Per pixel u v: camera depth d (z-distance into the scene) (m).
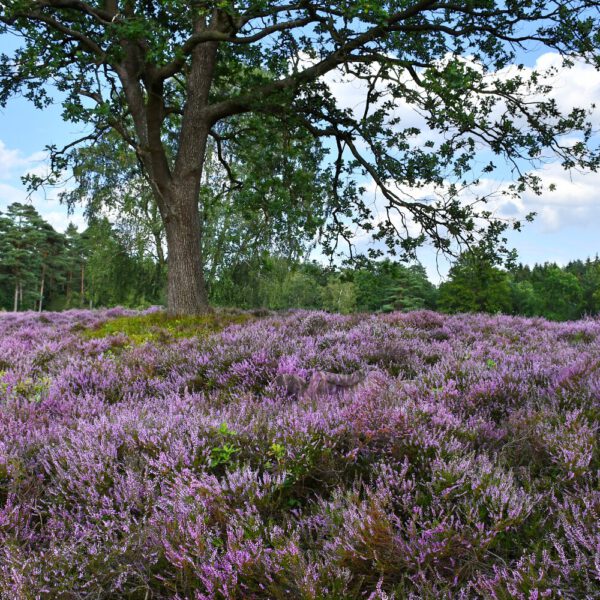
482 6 11.45
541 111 12.66
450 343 7.00
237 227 24.19
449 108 10.52
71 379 5.29
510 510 2.14
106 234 28.75
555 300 89.88
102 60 11.53
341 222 14.94
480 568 2.00
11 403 4.01
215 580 1.89
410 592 1.84
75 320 16.61
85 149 20.12
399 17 11.77
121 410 3.93
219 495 2.38
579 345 6.19
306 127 14.26
